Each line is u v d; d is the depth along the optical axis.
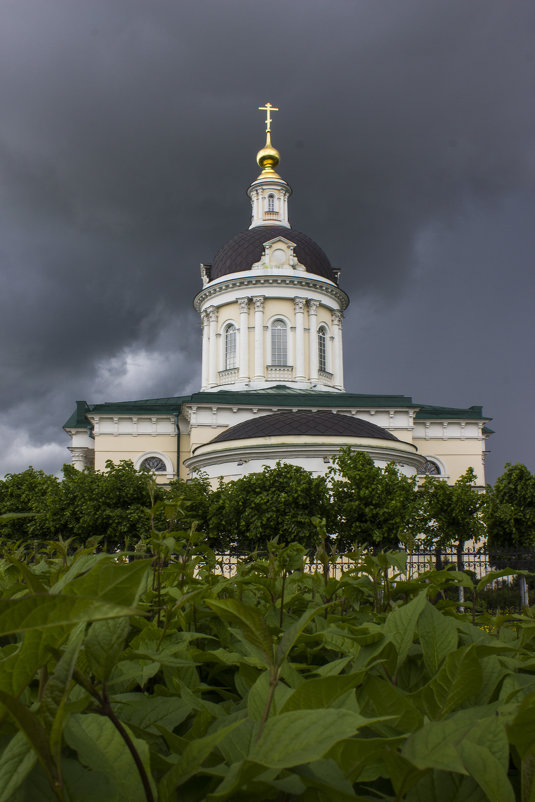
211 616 3.04
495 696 1.96
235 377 44.28
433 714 1.62
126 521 24.67
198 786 1.34
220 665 2.55
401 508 22.69
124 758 1.29
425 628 2.09
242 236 47.62
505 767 1.12
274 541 3.78
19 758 1.06
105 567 1.09
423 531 22.66
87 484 26.08
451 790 1.31
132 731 1.56
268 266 45.31
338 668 1.82
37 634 1.05
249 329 44.69
